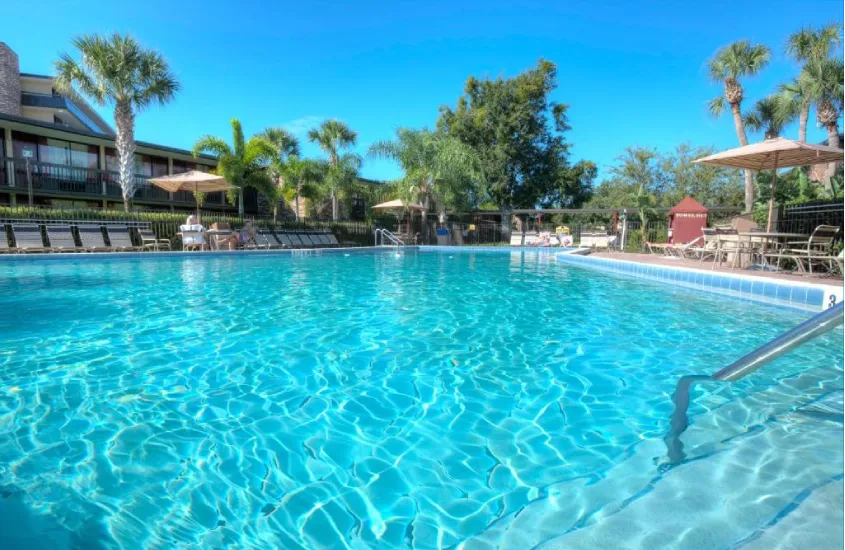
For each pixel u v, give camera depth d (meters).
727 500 1.63
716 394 2.76
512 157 29.20
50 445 2.09
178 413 2.46
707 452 2.03
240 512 1.62
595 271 10.89
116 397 2.67
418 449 2.09
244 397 2.70
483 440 2.18
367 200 26.53
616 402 2.65
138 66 15.84
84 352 3.57
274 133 24.75
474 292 7.09
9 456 1.99
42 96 24.72
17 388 2.79
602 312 5.45
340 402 2.63
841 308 1.92
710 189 35.72
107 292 6.74
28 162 16.48
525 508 1.64
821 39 18.06
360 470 1.91
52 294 6.50
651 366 3.33
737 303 6.15
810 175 20.12
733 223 11.11
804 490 1.68
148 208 22.36
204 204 23.92
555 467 1.93
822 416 2.41
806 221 9.41
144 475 1.85
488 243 27.23
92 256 12.32
